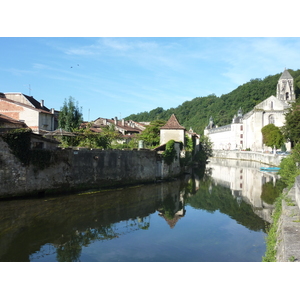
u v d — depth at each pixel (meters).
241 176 41.22
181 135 42.28
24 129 20.67
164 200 23.28
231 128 106.00
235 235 14.72
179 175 39.50
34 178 20.97
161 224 16.50
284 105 79.38
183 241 13.75
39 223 15.39
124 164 28.91
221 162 72.31
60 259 11.09
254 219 18.02
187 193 26.95
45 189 21.67
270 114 79.25
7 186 19.64
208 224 16.77
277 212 16.33
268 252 11.09
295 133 41.59
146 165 31.80
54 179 22.28
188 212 19.66
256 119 79.38
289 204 13.66
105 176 26.78
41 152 21.33
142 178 31.27
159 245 13.11
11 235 13.57
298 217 11.29
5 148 19.52
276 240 11.35
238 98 139.62
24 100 41.81
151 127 48.34
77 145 31.02
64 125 40.19
